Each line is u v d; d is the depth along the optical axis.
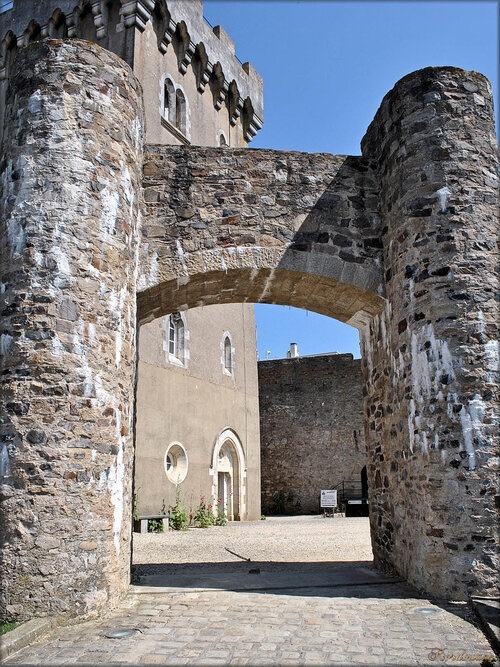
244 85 20.75
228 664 3.84
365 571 7.13
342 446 22.77
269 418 23.92
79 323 5.62
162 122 15.73
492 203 6.62
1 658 4.02
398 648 4.13
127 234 6.38
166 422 14.80
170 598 5.75
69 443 5.29
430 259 6.45
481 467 5.78
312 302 8.19
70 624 4.91
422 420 6.15
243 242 7.27
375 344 7.71
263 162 7.57
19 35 16.28
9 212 5.86
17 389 5.31
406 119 6.95
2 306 5.63
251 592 5.97
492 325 6.18
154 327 14.85
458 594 5.55
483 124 6.88
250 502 18.78
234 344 19.34
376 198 7.59
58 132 6.02
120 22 15.09
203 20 18.30
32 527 5.02
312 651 4.09
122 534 5.68
